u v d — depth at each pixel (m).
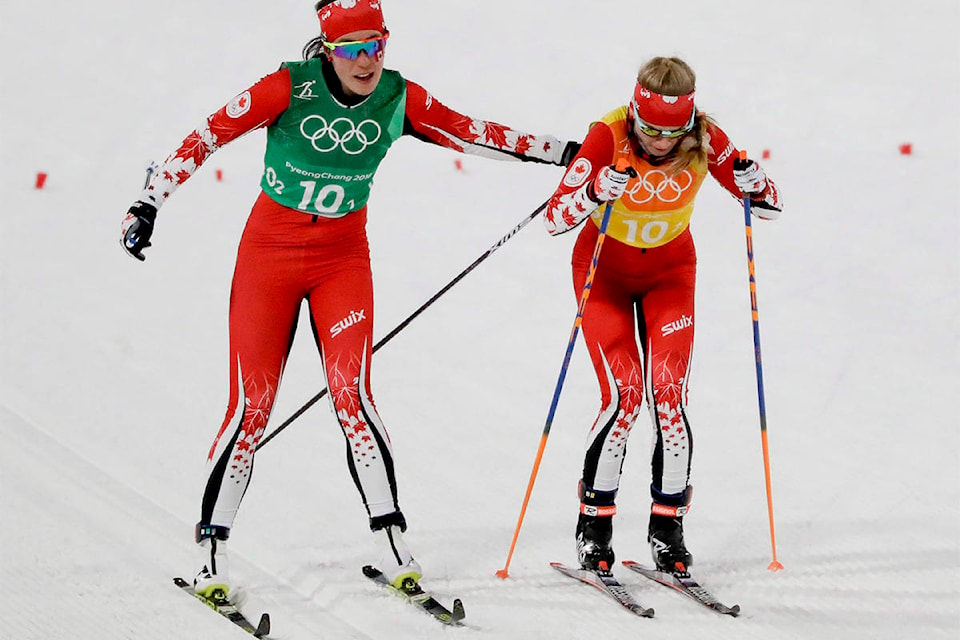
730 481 17.72
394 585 13.92
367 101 13.80
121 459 17.98
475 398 20.66
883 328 22.92
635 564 15.17
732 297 24.41
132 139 35.31
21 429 18.73
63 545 15.01
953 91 35.50
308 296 14.62
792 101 35.28
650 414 14.70
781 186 30.34
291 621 13.72
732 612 13.88
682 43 39.91
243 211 30.12
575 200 13.85
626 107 14.48
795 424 19.47
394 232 28.41
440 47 40.50
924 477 17.72
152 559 14.99
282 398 20.59
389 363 21.98
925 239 26.98
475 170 32.91
